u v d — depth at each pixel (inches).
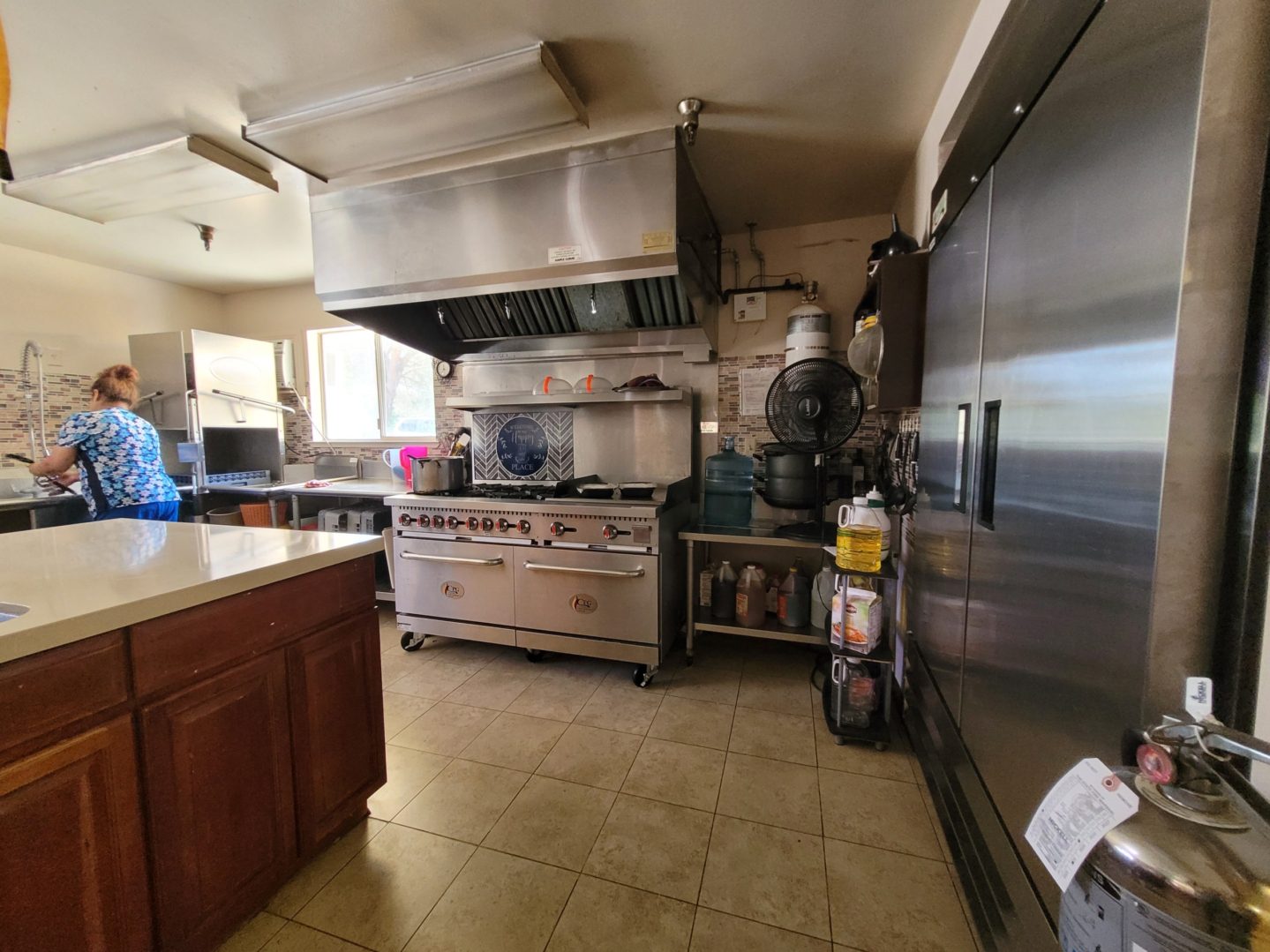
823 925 46.0
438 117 68.2
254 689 46.3
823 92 68.4
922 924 45.9
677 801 61.7
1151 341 22.1
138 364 142.8
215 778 43.1
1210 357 20.5
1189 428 20.9
